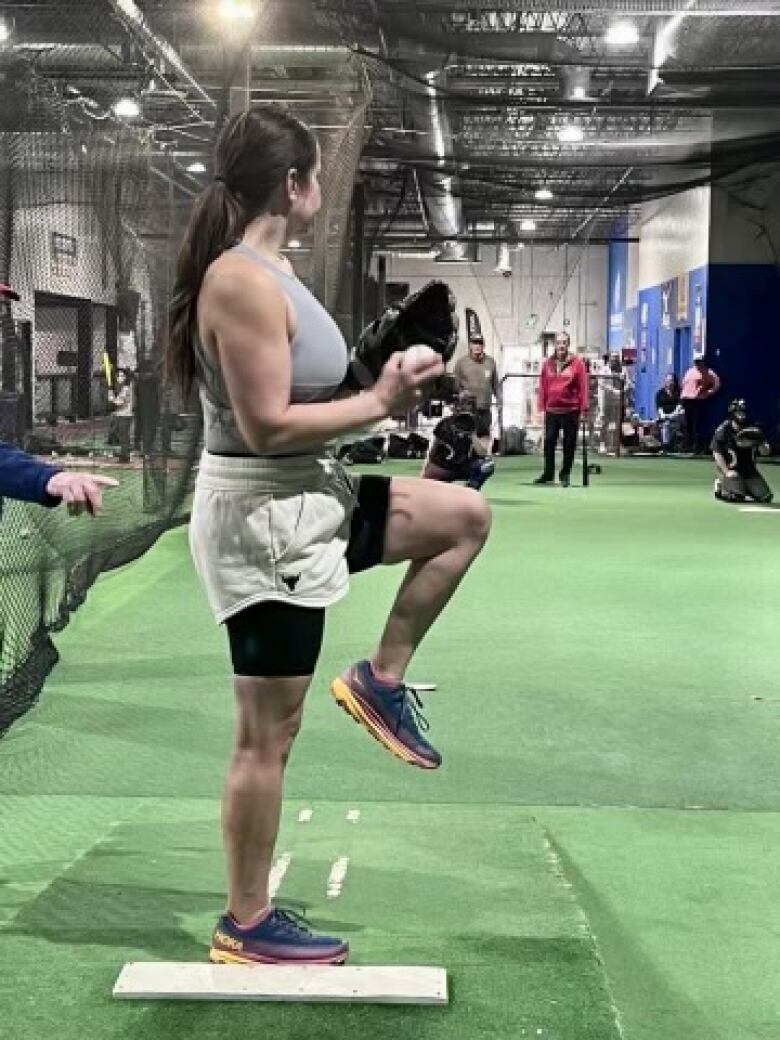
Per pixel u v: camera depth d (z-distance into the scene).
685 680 5.13
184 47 10.66
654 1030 2.35
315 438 2.13
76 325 11.58
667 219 23.89
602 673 5.25
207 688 4.96
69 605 5.57
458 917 2.69
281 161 2.20
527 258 32.66
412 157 17.66
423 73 13.77
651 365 25.59
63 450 10.41
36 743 4.20
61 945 2.48
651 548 8.96
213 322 2.12
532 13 13.97
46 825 3.46
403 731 2.46
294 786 3.79
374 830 3.36
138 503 8.52
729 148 17.55
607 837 3.39
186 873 2.99
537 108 17.19
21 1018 2.14
